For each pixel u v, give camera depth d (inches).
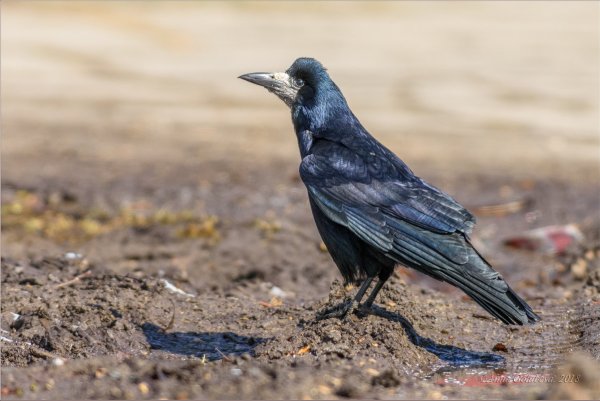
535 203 775.1
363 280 416.5
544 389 347.3
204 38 1604.3
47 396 331.6
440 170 877.2
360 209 400.2
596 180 850.8
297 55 1473.9
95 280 507.2
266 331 443.2
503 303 373.7
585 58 1492.4
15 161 885.2
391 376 351.3
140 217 692.1
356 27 1760.6
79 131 1025.5
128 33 1605.6
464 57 1491.1
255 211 730.2
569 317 468.8
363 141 425.7
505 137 1018.7
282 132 1048.2
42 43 1488.7
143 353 412.8
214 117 1116.5
